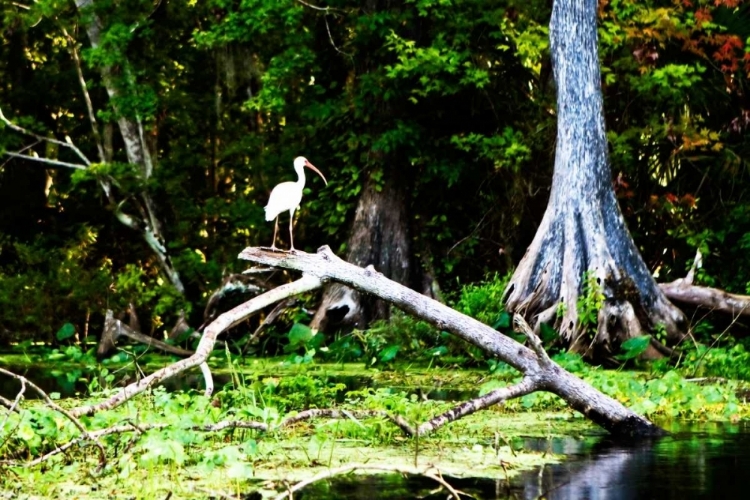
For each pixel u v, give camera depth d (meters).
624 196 20.20
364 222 21.02
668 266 20.83
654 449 8.23
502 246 20.98
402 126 20.31
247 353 19.92
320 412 8.30
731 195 20.55
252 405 9.09
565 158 16.62
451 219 21.47
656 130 19.97
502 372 13.93
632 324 15.91
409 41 19.80
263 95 20.98
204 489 6.59
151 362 17.81
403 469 6.28
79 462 7.47
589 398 8.97
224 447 7.59
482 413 10.41
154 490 6.55
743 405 11.31
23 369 16.80
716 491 6.52
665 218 20.64
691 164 20.58
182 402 8.84
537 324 16.08
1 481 6.87
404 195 21.11
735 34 20.39
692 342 16.12
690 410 10.75
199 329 20.27
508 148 19.39
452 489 6.19
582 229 16.39
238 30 20.73
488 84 20.92
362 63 21.25
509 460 7.66
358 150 21.33
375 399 9.65
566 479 6.93
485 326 9.16
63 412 7.08
